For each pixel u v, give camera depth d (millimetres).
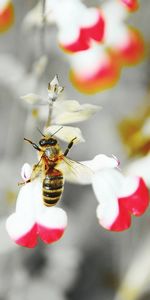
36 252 256
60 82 259
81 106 180
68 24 203
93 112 181
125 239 268
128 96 275
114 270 270
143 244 258
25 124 235
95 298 268
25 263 255
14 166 250
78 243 264
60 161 178
